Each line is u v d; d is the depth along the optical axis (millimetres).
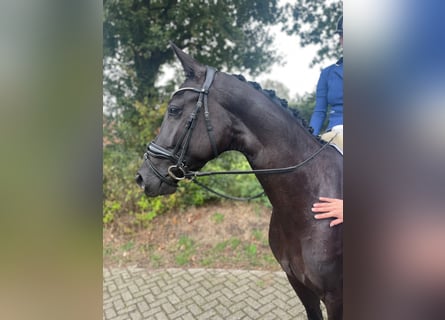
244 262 3156
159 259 3246
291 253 1265
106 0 4215
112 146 4133
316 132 1673
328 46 4871
